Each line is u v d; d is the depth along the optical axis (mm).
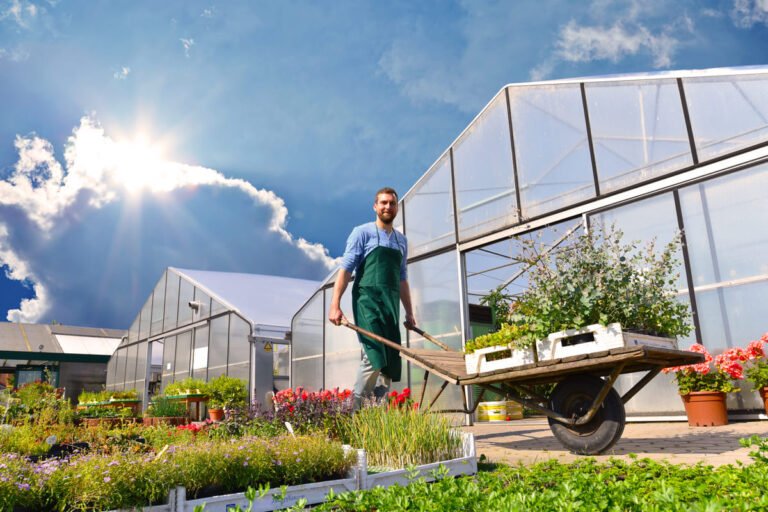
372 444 3502
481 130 8750
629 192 6840
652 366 3865
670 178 6492
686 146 6426
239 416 4223
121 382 18609
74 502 2168
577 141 7516
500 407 8680
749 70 6031
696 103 6414
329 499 2080
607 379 3586
